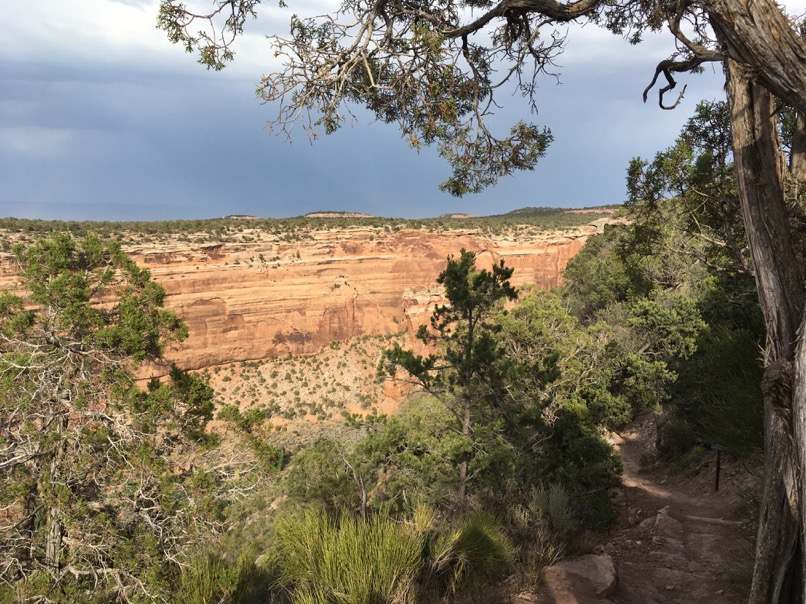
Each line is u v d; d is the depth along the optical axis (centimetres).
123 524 1134
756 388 545
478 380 1505
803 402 296
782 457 370
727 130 791
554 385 1962
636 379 2583
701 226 821
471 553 583
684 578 848
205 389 1291
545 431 1675
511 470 1270
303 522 541
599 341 2247
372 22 496
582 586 678
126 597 1004
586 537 1075
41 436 1097
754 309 1310
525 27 530
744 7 274
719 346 619
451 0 548
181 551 1041
